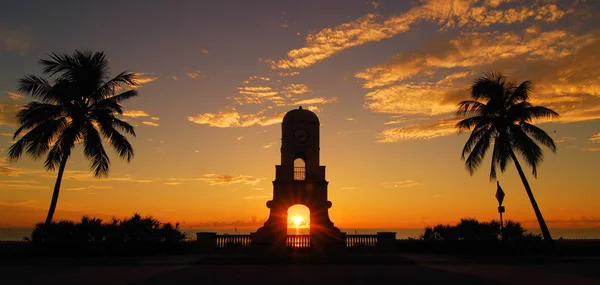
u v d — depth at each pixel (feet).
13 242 113.19
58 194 106.11
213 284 62.28
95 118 113.19
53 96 108.68
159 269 81.51
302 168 114.01
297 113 115.03
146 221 109.40
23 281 65.26
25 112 106.73
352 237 110.11
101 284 62.34
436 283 63.05
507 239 113.29
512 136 119.75
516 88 121.08
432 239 120.57
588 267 84.43
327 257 97.25
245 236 110.52
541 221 114.01
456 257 101.65
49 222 103.24
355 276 71.10
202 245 108.37
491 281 65.00
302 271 78.43
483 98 123.54
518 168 118.62
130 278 68.59
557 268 82.48
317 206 109.09
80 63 112.06
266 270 80.07
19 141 106.83
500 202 113.50
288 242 107.65
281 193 109.50
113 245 103.04
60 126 109.29
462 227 116.78
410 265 88.53
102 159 114.01
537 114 116.47
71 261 91.15
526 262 93.45
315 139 113.60
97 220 107.04
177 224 113.60
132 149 115.65
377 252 108.27
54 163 110.52
